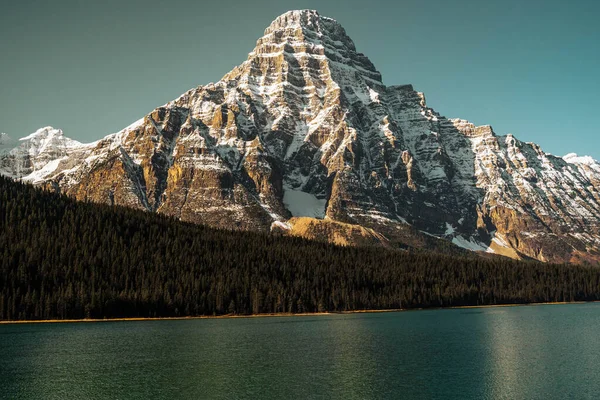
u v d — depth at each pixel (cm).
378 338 19862
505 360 15862
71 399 12000
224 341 18988
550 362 15588
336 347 17900
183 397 12112
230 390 12625
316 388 12781
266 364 15212
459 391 12581
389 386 12962
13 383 13175
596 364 15312
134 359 15775
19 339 19112
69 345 17962
